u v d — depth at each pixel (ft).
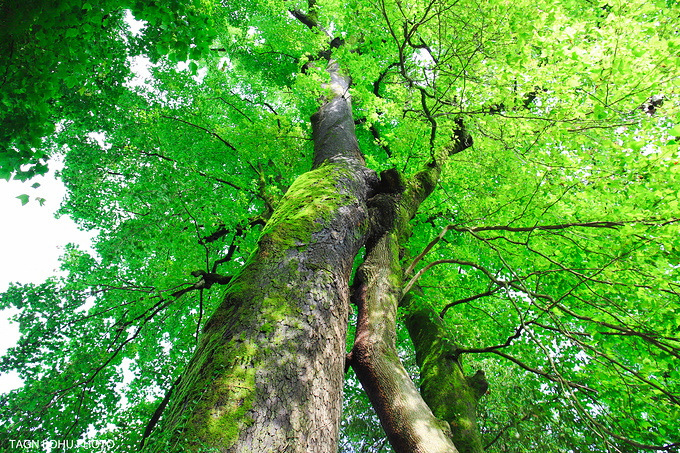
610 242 12.46
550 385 18.52
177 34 8.04
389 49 18.49
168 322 21.81
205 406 4.82
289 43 24.50
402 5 14.43
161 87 21.31
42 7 6.22
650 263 11.46
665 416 13.37
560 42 10.88
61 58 7.03
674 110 10.08
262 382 5.26
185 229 17.03
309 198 10.22
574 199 13.23
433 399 13.12
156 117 18.67
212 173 20.38
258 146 20.43
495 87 13.50
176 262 17.12
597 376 13.66
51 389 17.20
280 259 7.80
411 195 14.44
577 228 13.23
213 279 16.39
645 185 10.82
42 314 17.70
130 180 19.13
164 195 16.34
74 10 6.89
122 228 16.69
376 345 8.70
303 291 7.11
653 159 9.84
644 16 10.64
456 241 23.82
